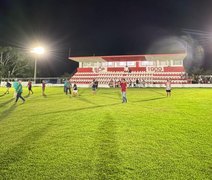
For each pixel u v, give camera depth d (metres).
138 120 11.34
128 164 6.07
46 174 5.58
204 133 8.82
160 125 10.21
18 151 7.10
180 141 7.88
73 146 7.50
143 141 7.93
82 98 23.33
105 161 6.29
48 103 19.20
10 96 26.09
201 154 6.69
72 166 6.00
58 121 11.41
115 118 11.90
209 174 5.50
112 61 53.81
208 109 14.51
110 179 5.31
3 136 8.79
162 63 51.28
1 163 6.23
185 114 12.85
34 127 10.20
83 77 53.72
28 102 20.19
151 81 47.72
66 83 28.03
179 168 5.81
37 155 6.76
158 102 18.77
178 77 48.06
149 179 5.29
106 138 8.32
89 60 53.53
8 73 71.19
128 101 20.00
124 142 7.84
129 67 52.91
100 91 33.28
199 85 41.94
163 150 7.04
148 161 6.25
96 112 13.89
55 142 7.94
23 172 5.70
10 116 13.09
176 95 24.84
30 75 74.56
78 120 11.55
